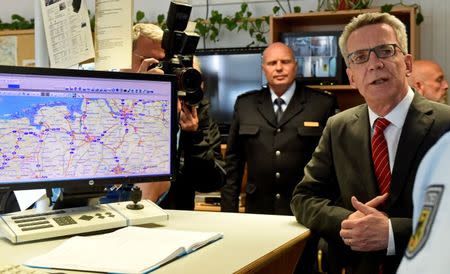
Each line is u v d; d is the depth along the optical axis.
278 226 1.50
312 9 4.09
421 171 0.50
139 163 1.50
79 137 1.41
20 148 1.34
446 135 0.49
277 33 3.71
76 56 1.81
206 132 2.07
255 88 3.86
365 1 3.59
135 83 1.48
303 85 3.24
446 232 0.44
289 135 3.07
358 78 1.67
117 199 1.71
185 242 1.21
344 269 1.66
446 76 3.78
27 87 1.34
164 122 1.53
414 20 3.37
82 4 1.78
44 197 1.55
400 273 0.48
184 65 1.66
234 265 1.08
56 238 1.30
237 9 4.30
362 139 1.68
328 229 1.58
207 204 3.59
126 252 1.13
